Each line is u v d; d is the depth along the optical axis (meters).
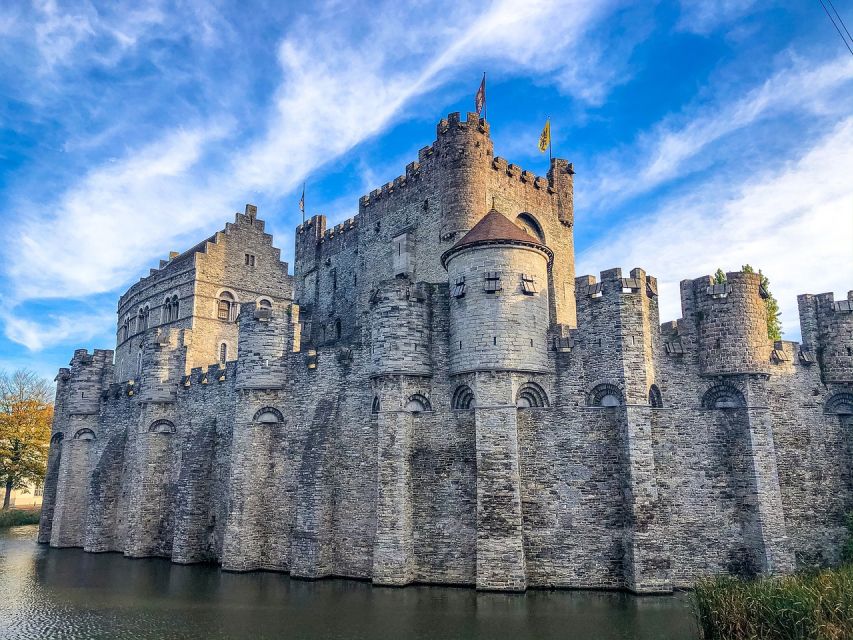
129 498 53.91
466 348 38.25
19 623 29.91
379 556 37.19
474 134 53.44
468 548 37.00
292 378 45.22
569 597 33.25
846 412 39.81
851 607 24.19
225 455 47.81
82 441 61.69
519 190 56.56
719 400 37.94
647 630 26.98
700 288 38.91
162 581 39.31
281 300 73.25
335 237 67.88
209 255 68.12
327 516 40.16
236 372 47.03
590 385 37.38
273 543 43.19
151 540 50.94
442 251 52.69
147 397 53.00
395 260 57.53
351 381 42.53
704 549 36.06
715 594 25.88
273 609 31.66
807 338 40.88
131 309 76.50
